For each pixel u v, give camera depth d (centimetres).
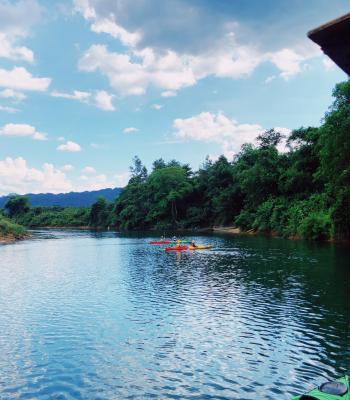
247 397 1167
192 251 5084
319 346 1551
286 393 1188
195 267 3650
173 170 12425
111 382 1288
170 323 1889
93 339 1691
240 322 1877
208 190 11350
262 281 2823
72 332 1786
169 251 5275
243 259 4041
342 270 3130
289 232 6431
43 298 2469
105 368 1397
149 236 9062
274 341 1617
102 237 9175
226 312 2052
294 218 6425
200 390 1220
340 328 1756
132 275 3297
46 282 3056
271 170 7900
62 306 2255
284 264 3556
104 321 1944
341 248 4625
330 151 4456
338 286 2570
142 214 13138
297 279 2845
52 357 1502
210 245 5672
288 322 1859
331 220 5328
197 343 1617
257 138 8556
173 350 1548
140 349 1565
